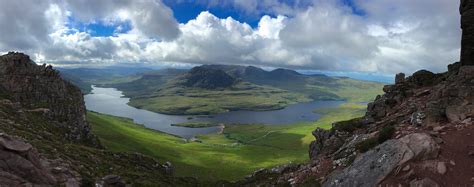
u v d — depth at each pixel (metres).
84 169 58.31
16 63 129.38
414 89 58.38
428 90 53.16
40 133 82.75
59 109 125.06
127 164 94.31
